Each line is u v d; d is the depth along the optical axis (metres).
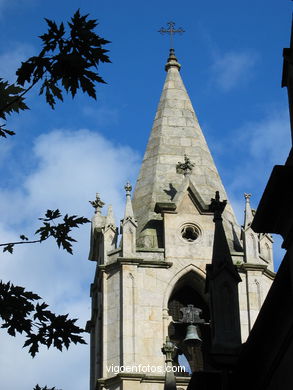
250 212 62.41
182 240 62.19
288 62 33.41
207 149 68.12
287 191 32.22
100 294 61.44
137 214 64.19
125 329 59.34
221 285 39.78
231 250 61.91
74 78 27.25
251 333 34.62
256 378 35.69
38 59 27.17
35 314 28.36
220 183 66.31
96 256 64.00
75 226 29.20
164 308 60.12
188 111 70.25
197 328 59.56
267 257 61.91
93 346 63.16
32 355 28.47
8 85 28.02
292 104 33.59
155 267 61.22
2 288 28.19
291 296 32.22
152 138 68.69
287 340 32.66
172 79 72.31
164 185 65.44
